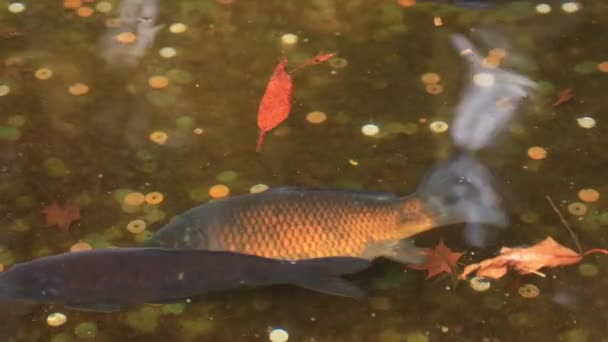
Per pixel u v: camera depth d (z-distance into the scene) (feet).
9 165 10.44
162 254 9.78
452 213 10.05
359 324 9.84
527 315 9.86
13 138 10.57
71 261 9.77
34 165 10.44
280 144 10.56
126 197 10.30
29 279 9.75
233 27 11.23
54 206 10.26
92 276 9.75
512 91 10.84
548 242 10.06
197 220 9.87
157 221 10.19
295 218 9.85
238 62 11.01
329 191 9.94
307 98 10.80
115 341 9.78
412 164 10.45
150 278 9.77
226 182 10.37
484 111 10.73
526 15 11.30
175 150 10.53
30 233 10.14
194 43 11.12
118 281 9.76
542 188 10.34
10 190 10.33
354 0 11.40
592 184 10.36
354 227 9.87
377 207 9.91
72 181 10.37
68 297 9.77
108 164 10.46
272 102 10.77
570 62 11.00
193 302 9.90
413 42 11.13
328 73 10.94
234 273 9.80
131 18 11.29
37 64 10.98
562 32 11.18
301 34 11.18
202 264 9.78
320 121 10.68
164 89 10.85
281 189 9.95
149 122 10.67
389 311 9.88
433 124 10.66
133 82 10.89
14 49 11.07
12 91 10.82
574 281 9.98
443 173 10.25
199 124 10.66
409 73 10.94
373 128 10.64
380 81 10.90
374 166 10.44
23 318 9.84
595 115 10.70
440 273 9.98
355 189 10.27
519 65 11.00
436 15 11.30
